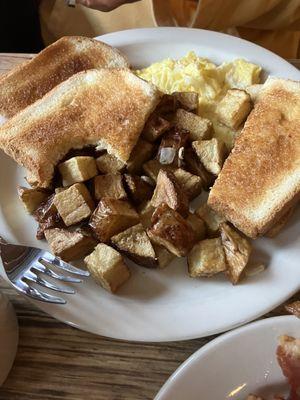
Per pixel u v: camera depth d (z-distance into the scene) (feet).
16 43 1.74
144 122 1.08
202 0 1.34
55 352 0.88
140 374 0.85
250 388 0.77
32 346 0.89
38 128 1.10
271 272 0.91
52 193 1.08
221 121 1.13
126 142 1.05
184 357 0.86
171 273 0.95
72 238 0.95
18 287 0.92
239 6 1.42
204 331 0.85
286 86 1.11
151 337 0.86
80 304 0.91
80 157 1.04
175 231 0.91
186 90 1.21
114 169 1.06
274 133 1.04
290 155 1.01
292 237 0.95
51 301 0.90
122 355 0.87
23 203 1.05
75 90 1.15
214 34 1.28
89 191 1.06
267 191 0.97
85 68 1.26
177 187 0.97
